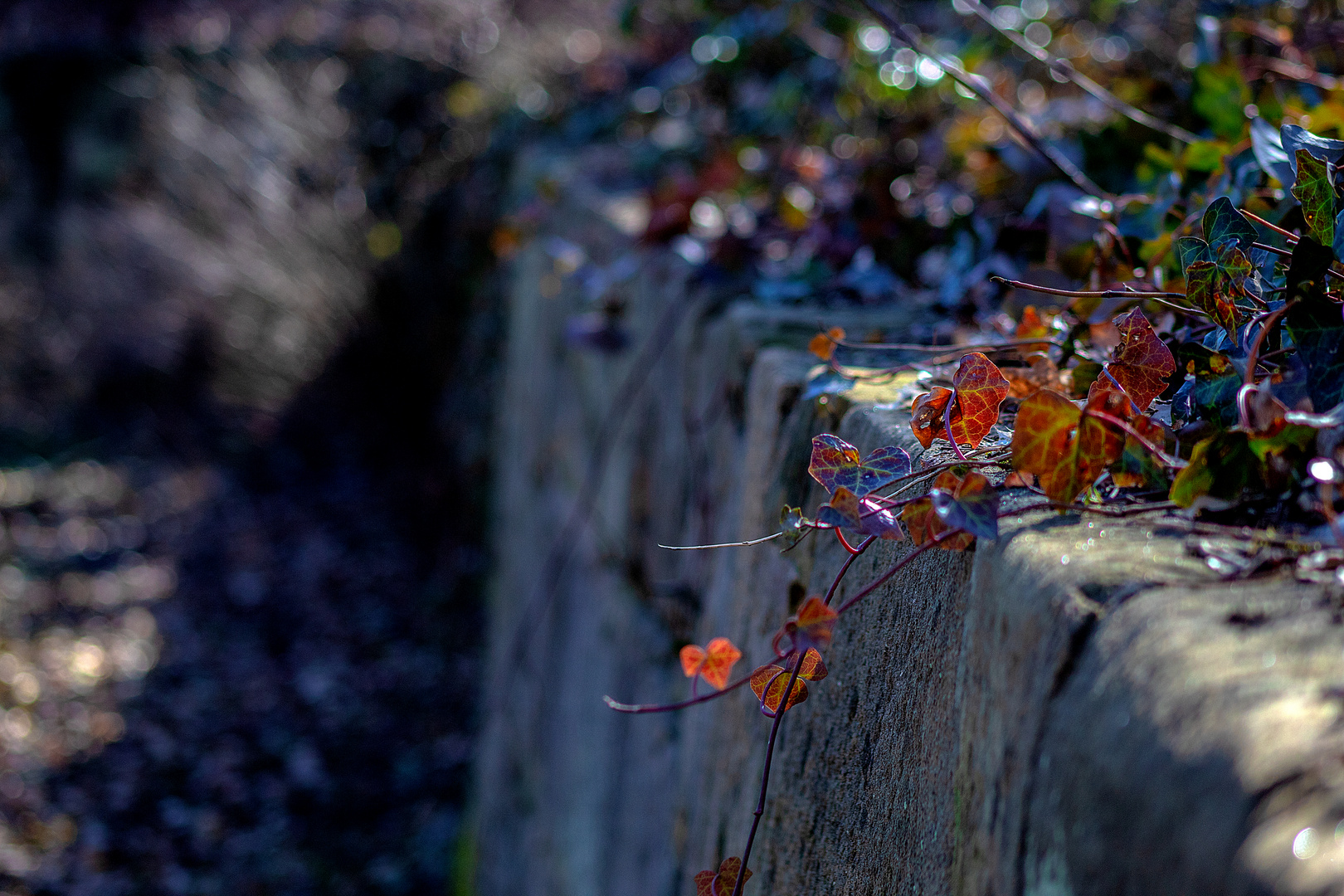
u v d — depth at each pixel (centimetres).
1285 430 113
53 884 412
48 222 764
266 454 740
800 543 140
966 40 260
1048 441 116
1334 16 182
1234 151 143
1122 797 105
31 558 646
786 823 136
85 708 518
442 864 417
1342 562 110
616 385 258
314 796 457
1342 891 95
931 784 119
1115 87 199
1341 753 102
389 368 705
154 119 745
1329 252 116
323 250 709
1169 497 117
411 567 615
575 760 267
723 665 129
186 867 423
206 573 635
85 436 767
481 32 671
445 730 486
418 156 675
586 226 298
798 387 145
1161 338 129
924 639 121
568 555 304
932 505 118
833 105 281
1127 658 107
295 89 709
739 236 194
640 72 446
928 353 146
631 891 199
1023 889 110
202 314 746
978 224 164
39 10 783
